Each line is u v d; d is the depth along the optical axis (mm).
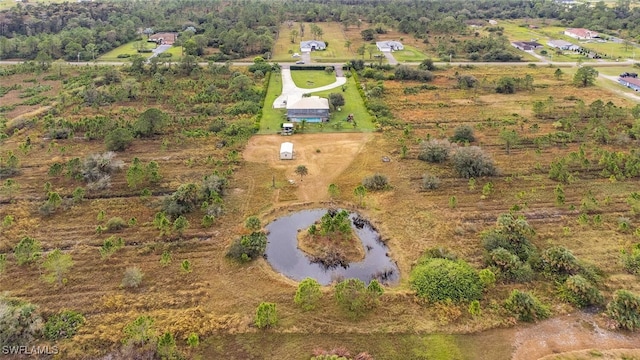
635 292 40750
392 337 36344
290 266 45625
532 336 36469
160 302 39594
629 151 68750
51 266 41281
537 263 43938
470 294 40062
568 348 35406
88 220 51469
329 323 37625
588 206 54469
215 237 49031
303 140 73625
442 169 64375
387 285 42781
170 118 80875
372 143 72750
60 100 88750
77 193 54750
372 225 52156
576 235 49219
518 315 37969
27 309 36688
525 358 34531
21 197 55719
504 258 43281
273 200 56500
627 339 36188
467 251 46688
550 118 83750
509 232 47531
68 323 36875
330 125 79625
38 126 77625
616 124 79938
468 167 62250
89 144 71188
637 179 61156
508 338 36250
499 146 72000
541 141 72125
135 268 42781
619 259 45125
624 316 37219
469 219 52688
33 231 49156
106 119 77500
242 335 36375
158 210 53531
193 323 37156
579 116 83062
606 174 62000
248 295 40781
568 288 40250
